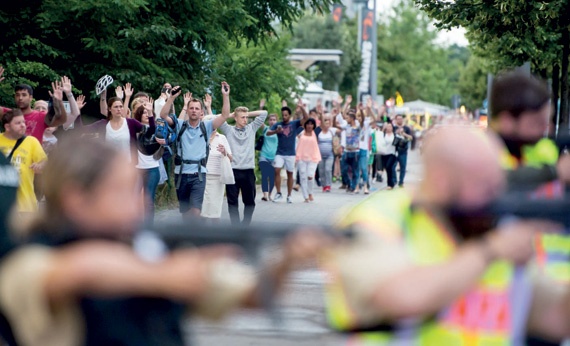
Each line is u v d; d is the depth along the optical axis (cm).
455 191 667
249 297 604
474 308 707
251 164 3131
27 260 579
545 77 5978
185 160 2869
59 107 2683
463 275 618
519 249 643
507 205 662
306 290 2105
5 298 579
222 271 601
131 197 624
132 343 606
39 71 4209
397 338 687
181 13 4731
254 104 5775
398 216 667
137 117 2869
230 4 4878
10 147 2017
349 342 696
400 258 622
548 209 652
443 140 676
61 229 612
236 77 5406
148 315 617
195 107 2873
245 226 585
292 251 587
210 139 2966
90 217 613
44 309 574
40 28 4384
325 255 611
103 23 4444
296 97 6631
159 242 616
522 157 987
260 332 1706
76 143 623
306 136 4712
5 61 4278
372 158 5819
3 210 955
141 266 558
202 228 588
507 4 4422
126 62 4578
